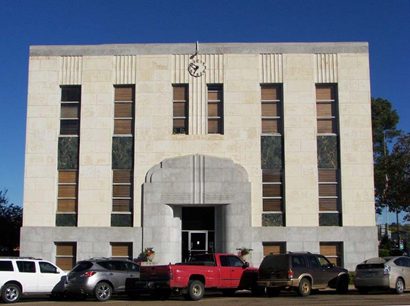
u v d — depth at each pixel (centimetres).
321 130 3262
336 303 1959
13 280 2219
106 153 3231
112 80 3284
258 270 2405
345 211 3173
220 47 3291
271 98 3291
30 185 3225
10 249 4525
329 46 3294
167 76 3272
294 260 2344
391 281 2431
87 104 3266
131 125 3266
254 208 3173
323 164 3222
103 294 2239
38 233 3177
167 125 3234
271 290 2428
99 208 3188
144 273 2233
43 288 2284
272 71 3275
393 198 4906
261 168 3206
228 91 3253
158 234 3136
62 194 3231
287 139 3225
